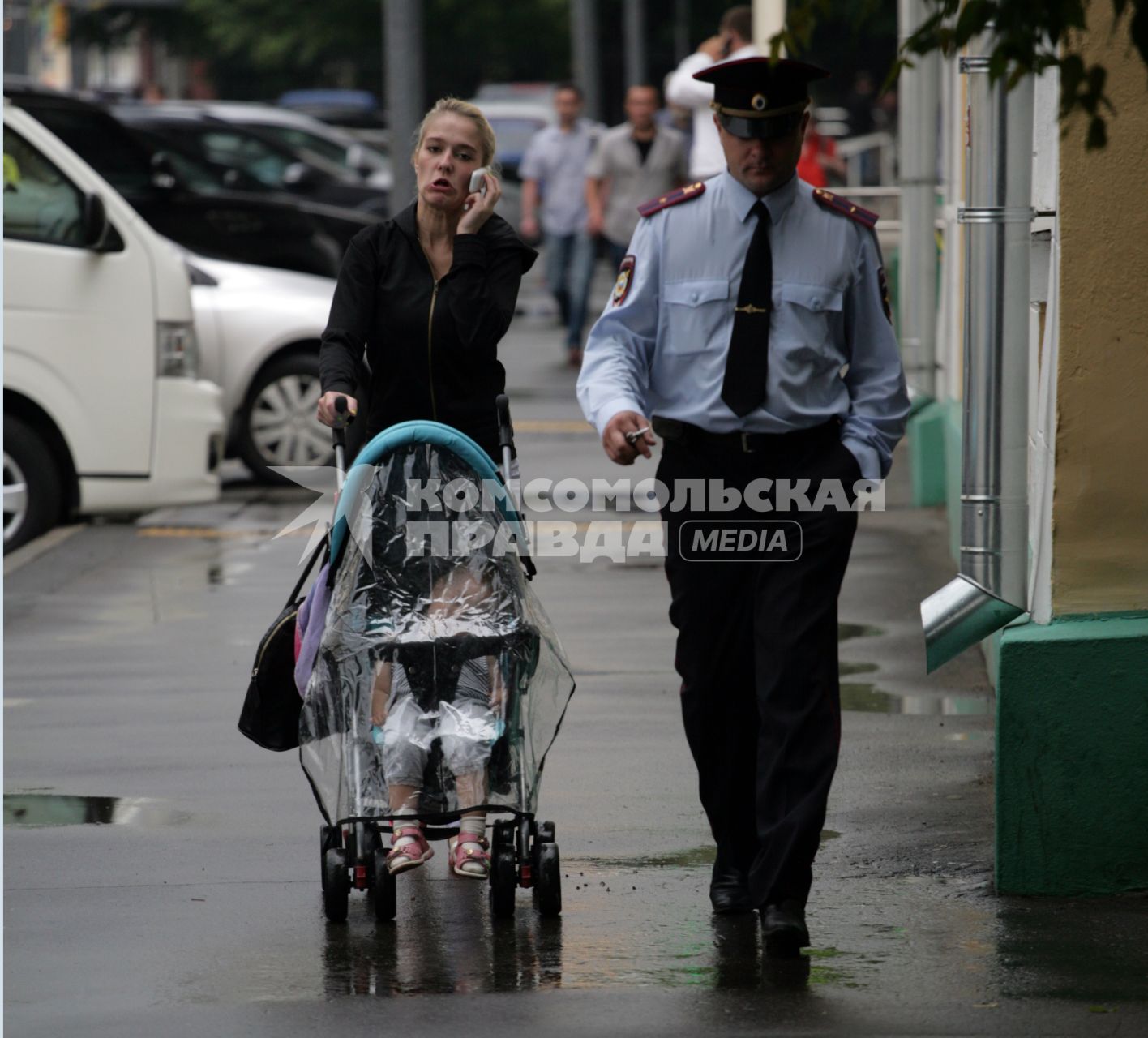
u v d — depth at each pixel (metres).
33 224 41.41
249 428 49.81
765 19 57.75
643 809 23.56
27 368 41.03
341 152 96.88
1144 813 20.08
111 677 30.77
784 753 18.47
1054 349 20.30
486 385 20.97
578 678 30.41
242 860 21.80
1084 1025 16.70
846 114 154.62
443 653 19.31
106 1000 17.59
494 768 19.41
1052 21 15.60
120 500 42.09
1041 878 20.20
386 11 58.78
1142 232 20.06
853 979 17.89
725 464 19.00
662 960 18.50
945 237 43.88
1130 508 20.30
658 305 19.17
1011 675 20.00
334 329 20.34
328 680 19.39
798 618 18.64
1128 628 20.06
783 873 18.33
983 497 20.75
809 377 18.89
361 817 19.14
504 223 20.92
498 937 19.25
